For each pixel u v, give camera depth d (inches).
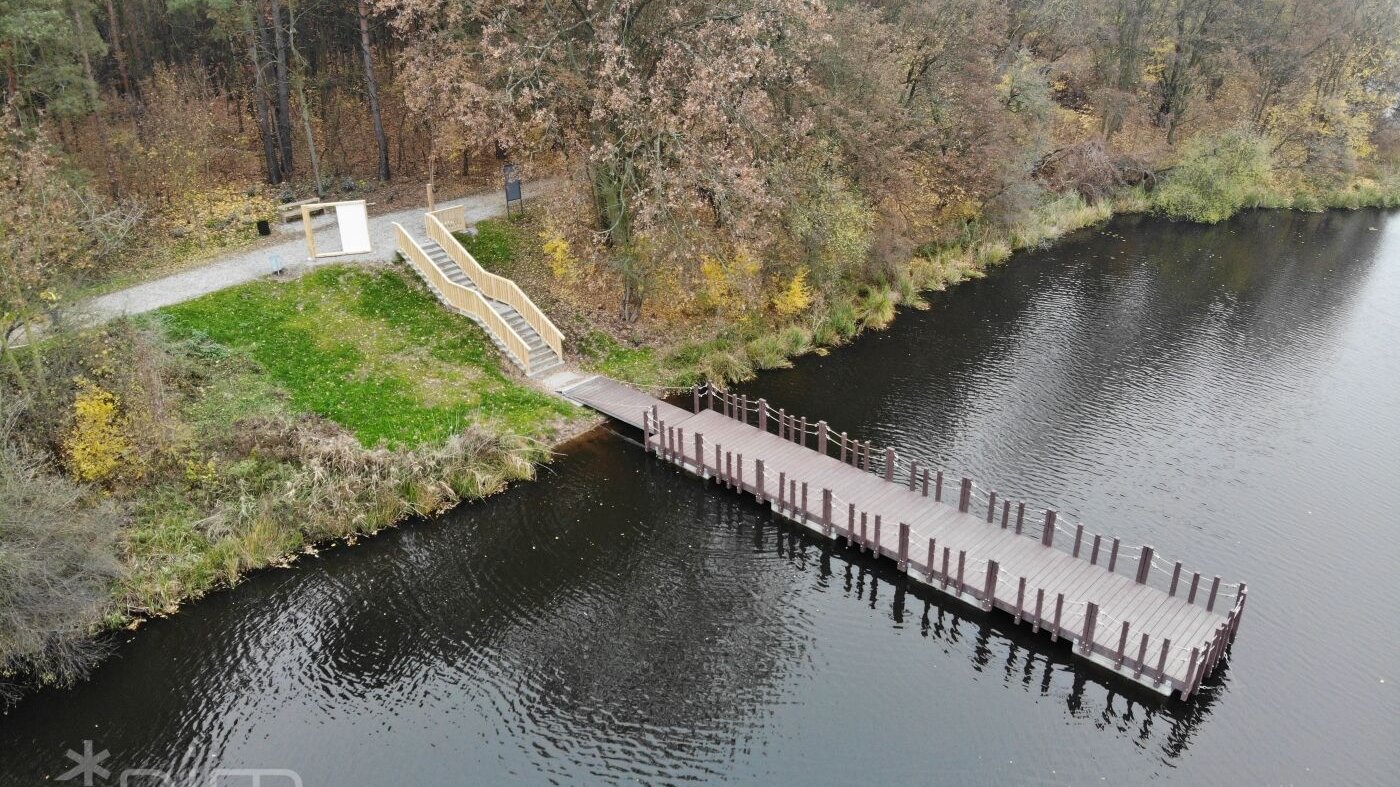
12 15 1043.3
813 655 784.3
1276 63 2203.5
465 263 1264.8
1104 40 2122.3
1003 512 893.2
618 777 663.8
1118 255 1847.9
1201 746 693.9
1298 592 846.5
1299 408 1195.9
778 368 1294.3
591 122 1153.4
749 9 1094.4
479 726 706.2
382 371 1082.7
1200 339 1424.7
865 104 1348.4
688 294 1256.8
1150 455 1077.1
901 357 1342.3
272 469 924.0
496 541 914.1
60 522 720.3
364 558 881.5
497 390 1111.6
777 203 1141.7
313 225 1382.9
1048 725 714.8
